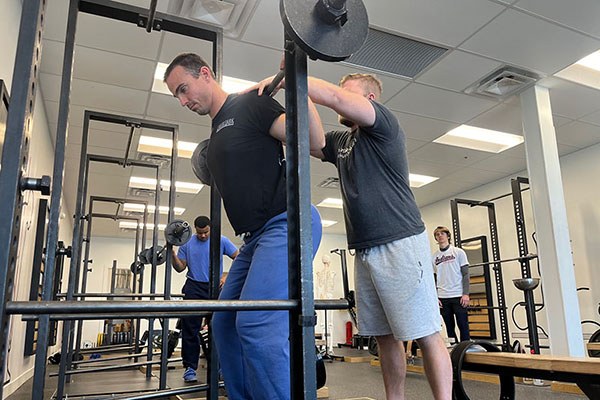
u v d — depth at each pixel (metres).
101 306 0.66
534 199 4.20
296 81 0.85
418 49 3.62
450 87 4.25
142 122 3.51
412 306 1.49
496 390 3.52
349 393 3.48
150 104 4.46
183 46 3.52
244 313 1.14
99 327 9.75
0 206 0.62
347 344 9.49
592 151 5.66
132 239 10.64
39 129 4.30
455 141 5.60
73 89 4.12
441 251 5.23
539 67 3.93
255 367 1.11
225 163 1.33
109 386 3.77
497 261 4.91
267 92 1.30
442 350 1.51
